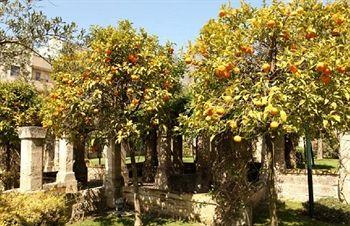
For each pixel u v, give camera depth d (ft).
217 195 31.83
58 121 29.17
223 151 32.73
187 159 90.99
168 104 35.29
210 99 19.85
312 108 17.44
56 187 37.52
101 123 29.60
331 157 87.97
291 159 57.72
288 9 19.47
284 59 18.29
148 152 56.75
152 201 36.63
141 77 28.32
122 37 27.91
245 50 19.29
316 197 42.50
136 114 29.37
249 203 32.96
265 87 17.53
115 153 39.60
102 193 38.70
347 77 18.33
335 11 20.51
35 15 28.04
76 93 28.17
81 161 50.24
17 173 44.55
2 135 43.01
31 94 46.21
